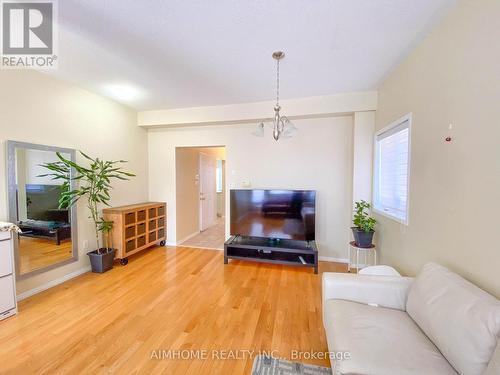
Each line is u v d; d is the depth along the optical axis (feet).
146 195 13.76
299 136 11.64
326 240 11.58
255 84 9.15
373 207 9.71
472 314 3.38
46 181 8.42
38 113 8.16
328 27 5.72
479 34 4.24
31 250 7.95
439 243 5.40
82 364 5.07
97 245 10.08
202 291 8.35
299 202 10.81
